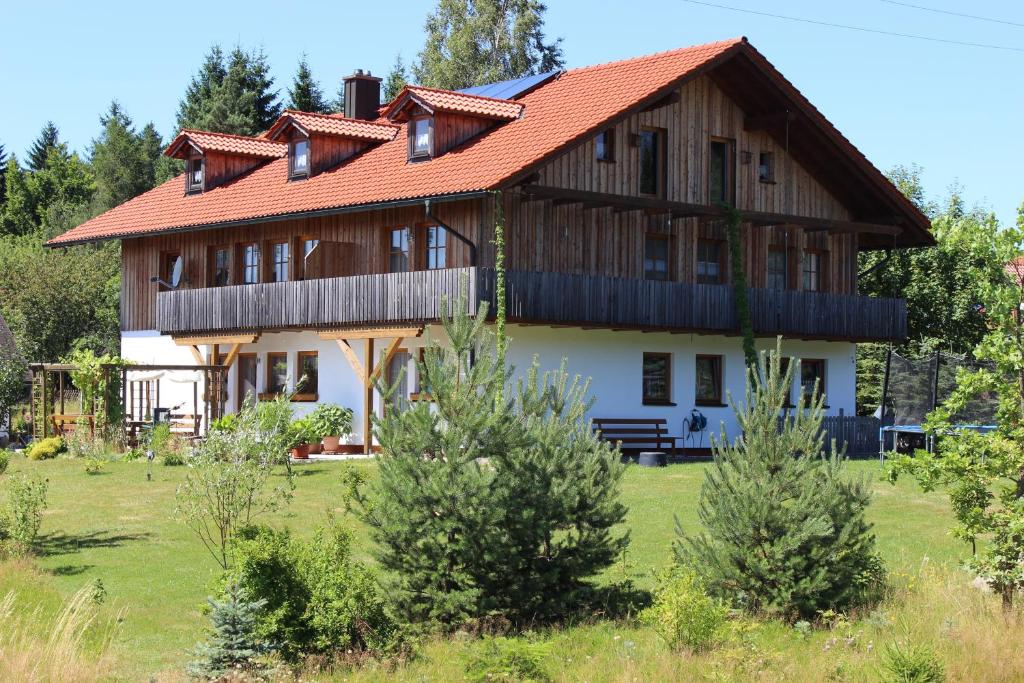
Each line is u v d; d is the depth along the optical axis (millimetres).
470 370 12977
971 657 11148
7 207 84562
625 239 30469
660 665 11219
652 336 31078
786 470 13234
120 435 30828
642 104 28641
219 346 35656
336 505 20719
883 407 28141
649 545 17000
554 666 11367
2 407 36469
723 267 32281
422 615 12719
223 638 11406
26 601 13641
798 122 32188
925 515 19578
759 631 12297
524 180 27250
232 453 15766
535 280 27625
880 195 33688
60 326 51438
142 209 39406
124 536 18391
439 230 29641
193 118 70000
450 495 12617
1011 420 12680
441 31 52125
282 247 34094
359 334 30266
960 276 39688
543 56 52062
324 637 11703
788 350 33656
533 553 13273
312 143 33719
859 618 12977
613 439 29953
